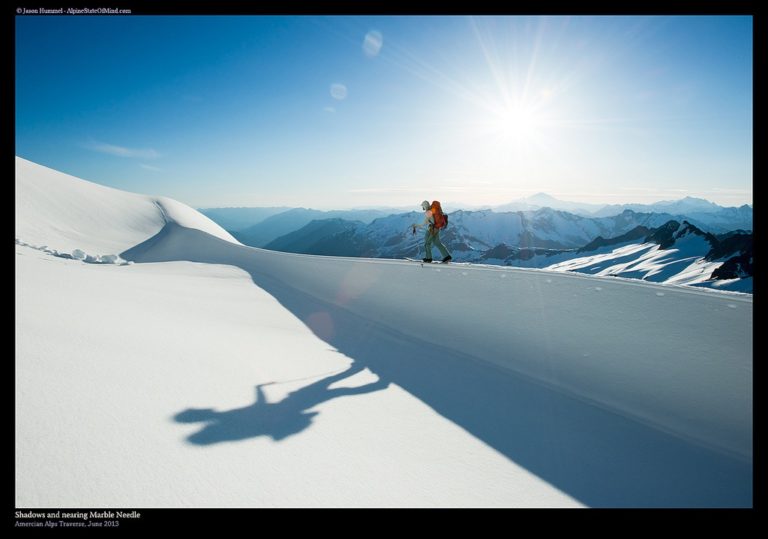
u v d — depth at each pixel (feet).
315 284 41.81
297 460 9.23
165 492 7.26
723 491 9.76
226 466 8.44
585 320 18.48
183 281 37.19
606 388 15.29
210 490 7.59
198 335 17.81
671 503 9.21
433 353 20.75
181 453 8.56
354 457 9.78
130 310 19.63
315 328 24.99
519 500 8.89
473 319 23.24
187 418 10.16
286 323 25.30
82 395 9.81
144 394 10.81
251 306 29.27
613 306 18.08
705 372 13.52
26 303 15.65
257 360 16.05
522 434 12.23
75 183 157.79
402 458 10.09
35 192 132.67
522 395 15.38
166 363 13.39
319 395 13.53
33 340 12.06
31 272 22.21
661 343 15.21
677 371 14.20
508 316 21.77
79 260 52.24
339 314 29.84
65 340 12.82
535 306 21.17
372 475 9.11
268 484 8.13
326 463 9.32
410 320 26.40
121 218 148.15
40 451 7.42
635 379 14.99
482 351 20.43
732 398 12.62
